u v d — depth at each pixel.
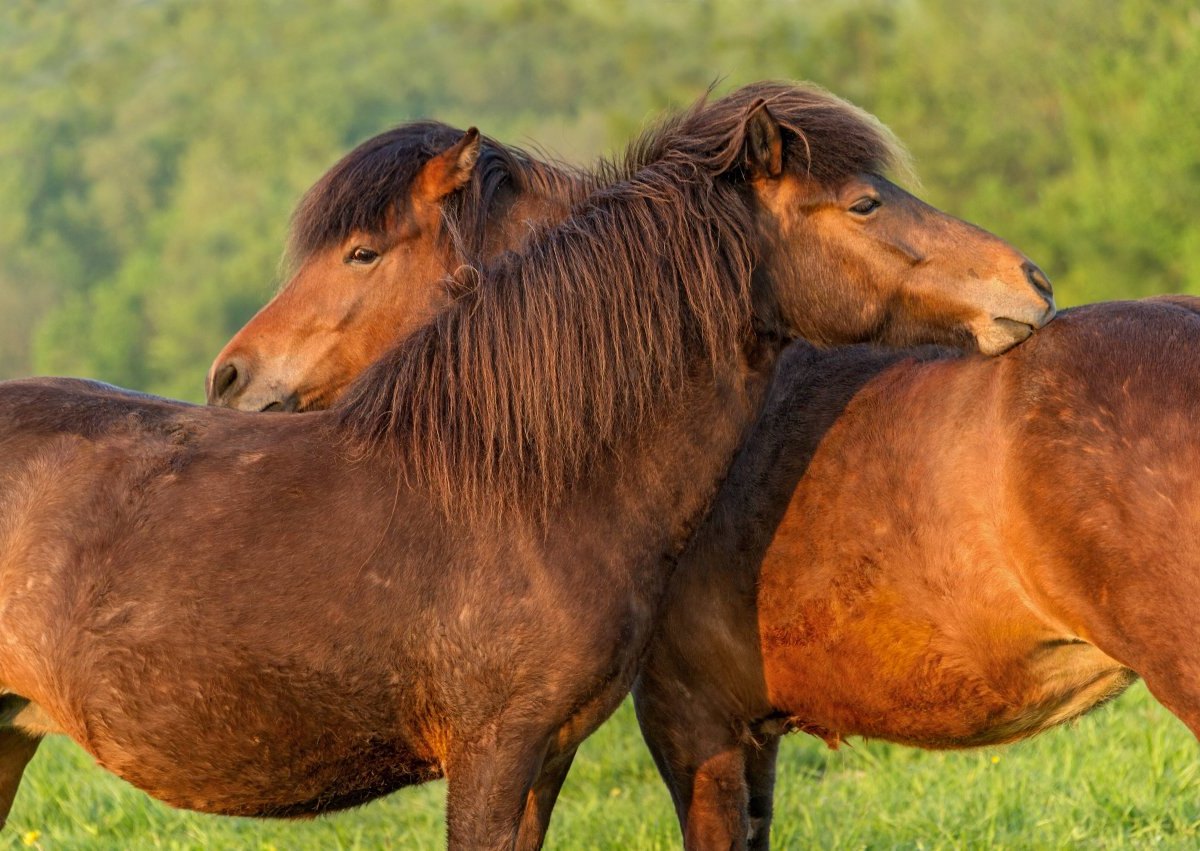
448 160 8.04
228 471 6.50
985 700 6.82
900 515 6.78
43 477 6.43
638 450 6.69
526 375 6.57
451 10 138.00
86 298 112.31
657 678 7.61
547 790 7.30
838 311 7.02
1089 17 64.44
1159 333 6.18
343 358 8.25
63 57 155.75
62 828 9.85
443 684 6.36
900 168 7.23
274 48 142.88
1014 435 6.31
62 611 6.26
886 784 10.37
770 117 6.76
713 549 7.36
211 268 104.88
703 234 6.83
